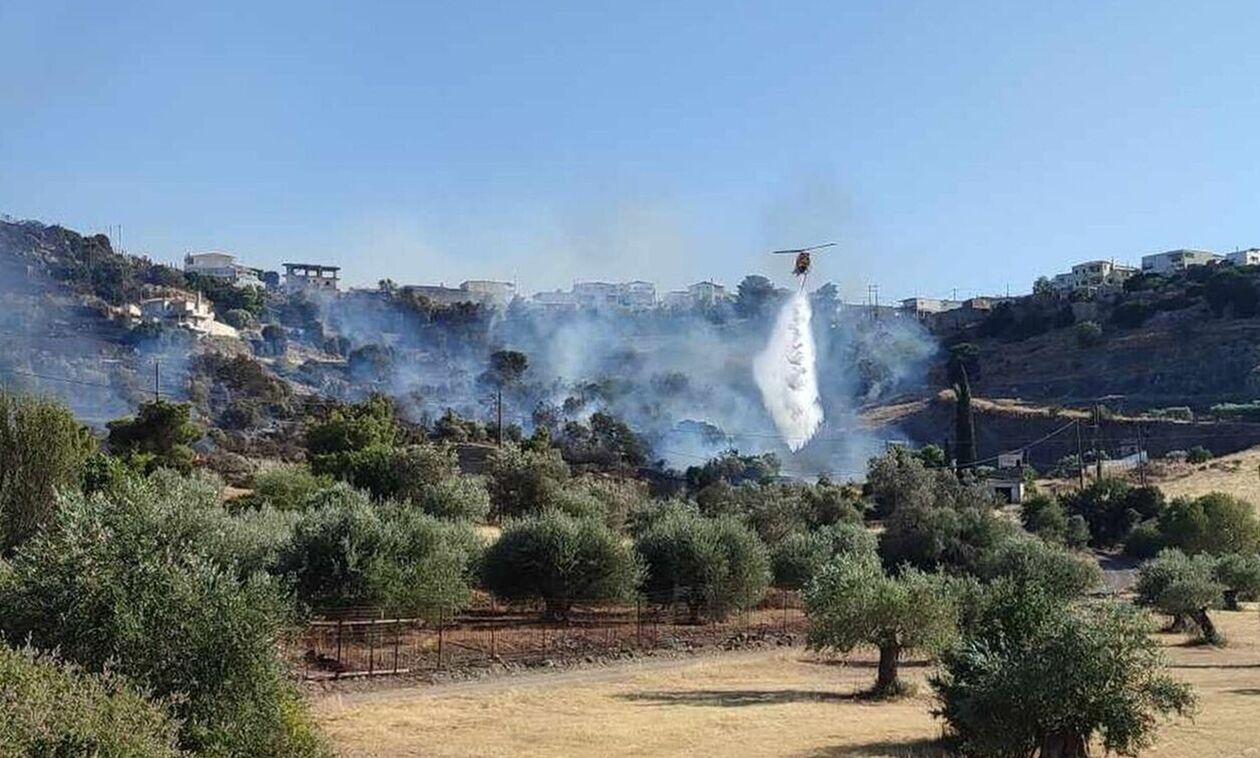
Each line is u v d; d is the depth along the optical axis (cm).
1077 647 2259
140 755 1251
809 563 6588
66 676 1276
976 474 11994
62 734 1192
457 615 5294
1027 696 2261
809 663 4956
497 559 5297
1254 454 13462
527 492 7769
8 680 1217
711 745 2889
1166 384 18775
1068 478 13612
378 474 7694
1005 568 6475
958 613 4144
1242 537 9294
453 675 4122
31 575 1708
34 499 4388
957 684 2592
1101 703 2253
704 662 4891
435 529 4784
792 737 3019
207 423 13075
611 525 7100
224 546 3044
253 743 1669
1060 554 6519
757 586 5875
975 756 2530
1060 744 2314
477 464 10244
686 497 10106
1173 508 9769
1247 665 4884
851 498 9481
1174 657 5231
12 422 4488
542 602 5578
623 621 5594
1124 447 15500
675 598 5725
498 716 3303
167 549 1800
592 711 3462
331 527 4459
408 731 3000
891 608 3903
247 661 1700
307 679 3712
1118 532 10388
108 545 1778
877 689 3941
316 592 4291
